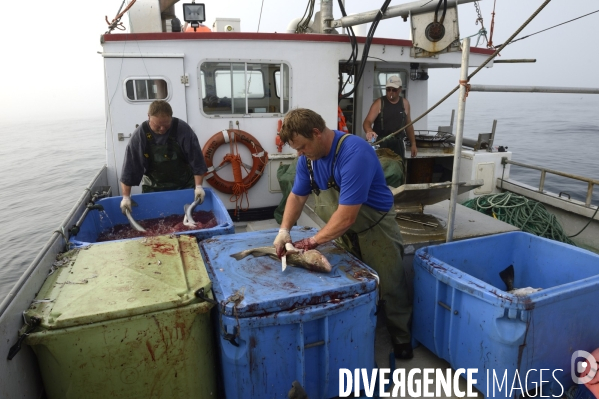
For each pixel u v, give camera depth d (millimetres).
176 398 2148
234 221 5504
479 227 3793
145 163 4027
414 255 3074
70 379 1972
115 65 4844
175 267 2361
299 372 2217
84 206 3855
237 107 5273
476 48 6117
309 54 5266
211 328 2312
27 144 53500
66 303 2010
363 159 2352
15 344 1837
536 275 3277
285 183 4953
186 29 6047
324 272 2396
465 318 2570
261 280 2314
